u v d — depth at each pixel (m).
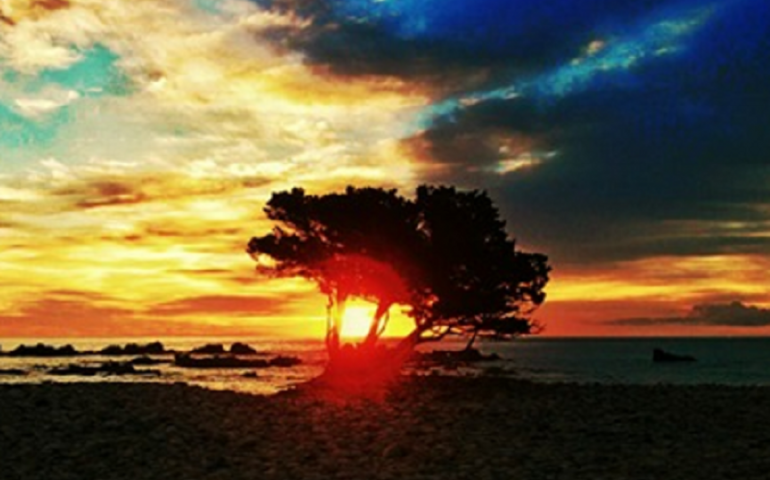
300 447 18.23
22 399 24.36
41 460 16.58
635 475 15.46
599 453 17.70
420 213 36.62
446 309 36.00
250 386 48.75
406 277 35.75
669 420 22.62
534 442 19.12
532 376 65.75
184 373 68.19
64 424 20.31
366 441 19.11
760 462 16.47
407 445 18.47
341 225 35.59
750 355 148.00
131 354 126.25
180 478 15.23
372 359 37.06
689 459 16.95
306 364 85.94
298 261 36.50
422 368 70.81
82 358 114.44
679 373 73.94
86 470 15.85
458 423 22.02
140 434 19.47
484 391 31.30
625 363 97.94
